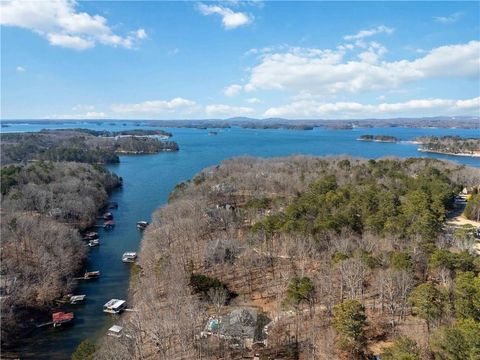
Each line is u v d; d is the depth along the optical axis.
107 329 75.00
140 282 84.75
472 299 51.78
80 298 85.06
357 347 52.22
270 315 67.19
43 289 83.88
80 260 103.44
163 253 91.50
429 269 69.62
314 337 57.62
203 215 114.06
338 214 93.06
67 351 68.75
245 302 73.56
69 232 107.75
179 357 58.69
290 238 86.56
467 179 149.00
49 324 76.88
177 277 75.81
